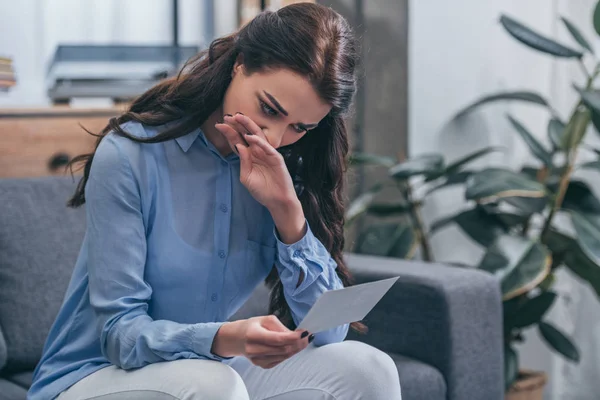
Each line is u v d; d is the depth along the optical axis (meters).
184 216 1.53
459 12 3.09
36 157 2.46
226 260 1.57
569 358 2.81
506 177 2.67
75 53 2.70
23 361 2.00
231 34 1.53
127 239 1.44
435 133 3.12
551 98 3.09
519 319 2.74
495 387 2.23
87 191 1.48
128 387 1.38
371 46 3.22
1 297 2.00
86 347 1.51
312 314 1.26
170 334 1.39
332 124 1.62
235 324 1.37
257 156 1.48
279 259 1.60
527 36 2.71
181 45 2.81
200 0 3.29
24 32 2.88
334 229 1.70
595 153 2.92
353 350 1.58
